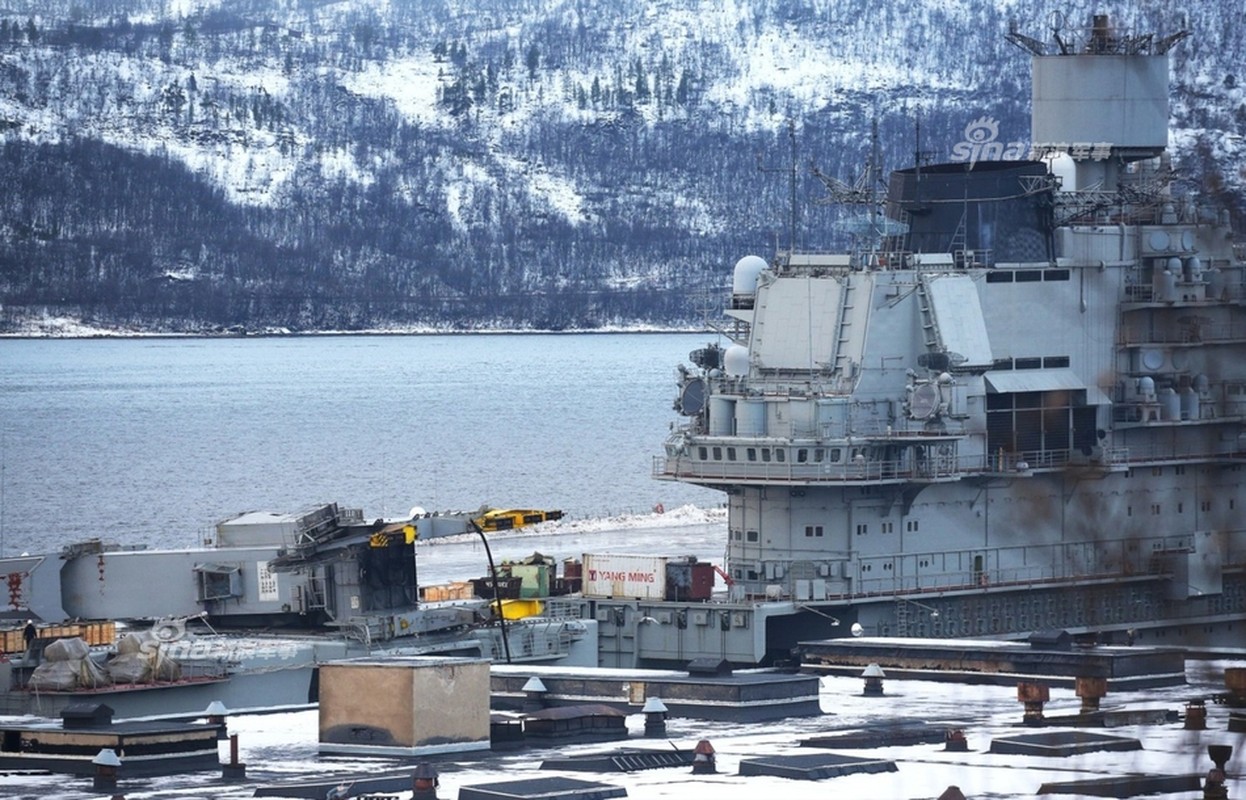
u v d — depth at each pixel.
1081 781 185.88
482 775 198.12
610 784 189.12
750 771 194.88
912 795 182.25
